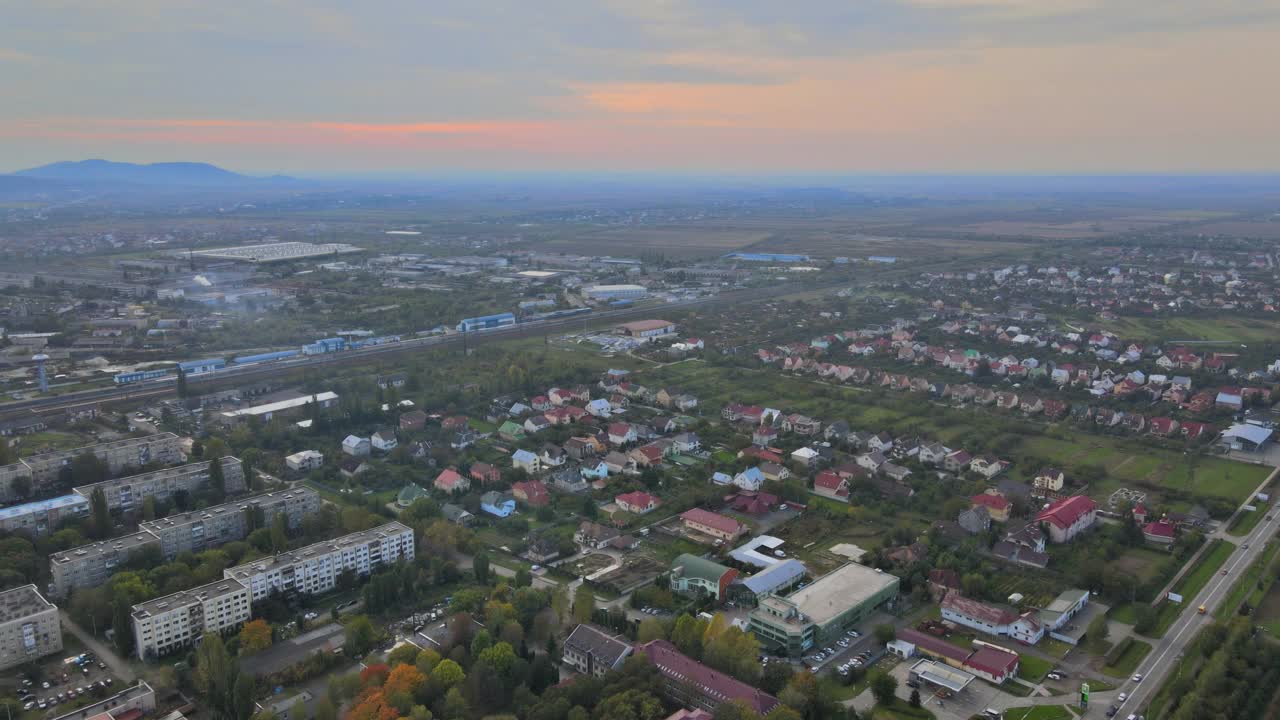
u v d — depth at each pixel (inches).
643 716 7130.9
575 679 7608.3
